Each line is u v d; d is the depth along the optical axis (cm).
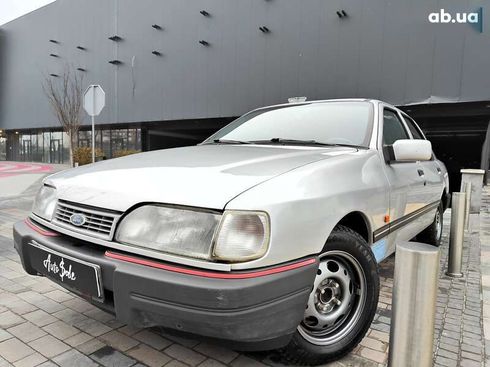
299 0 1559
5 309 286
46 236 217
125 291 171
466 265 420
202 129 2652
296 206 177
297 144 282
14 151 3628
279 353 211
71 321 266
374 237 246
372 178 242
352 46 1446
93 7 2412
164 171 200
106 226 188
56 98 2308
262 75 1689
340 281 220
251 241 162
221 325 156
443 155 2180
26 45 2988
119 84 2306
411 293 156
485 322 277
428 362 157
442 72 1281
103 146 2872
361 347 238
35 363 216
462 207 375
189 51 1944
